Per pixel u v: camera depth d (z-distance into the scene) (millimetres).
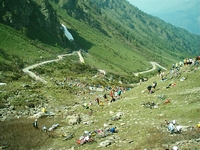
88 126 31062
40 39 177500
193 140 20562
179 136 21828
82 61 178250
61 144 26047
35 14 195000
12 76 78625
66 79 87812
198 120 25781
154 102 34906
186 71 43125
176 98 34062
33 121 35125
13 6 170000
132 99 39625
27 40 159250
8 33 149125
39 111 41812
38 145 26234
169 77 44656
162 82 44031
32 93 53938
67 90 65312
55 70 120000
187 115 27750
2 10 164375
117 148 21875
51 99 51469
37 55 143375
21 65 114812
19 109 41656
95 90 74812
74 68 139625
